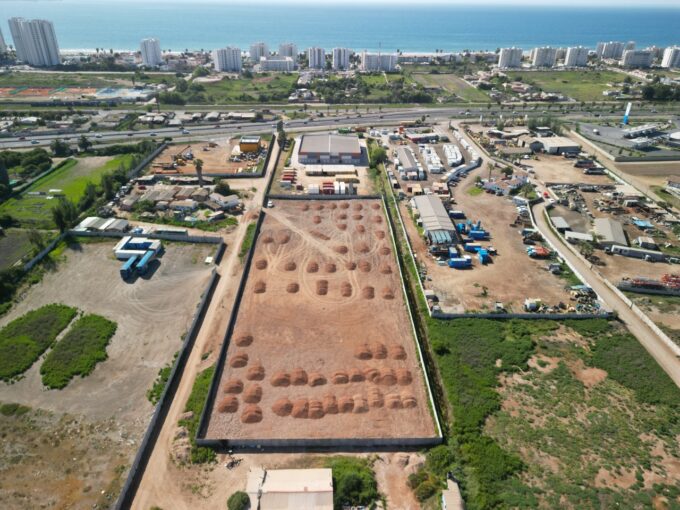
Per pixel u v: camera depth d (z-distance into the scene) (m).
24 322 76.56
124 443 57.53
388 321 78.75
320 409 62.00
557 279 91.25
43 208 116.69
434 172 142.38
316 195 124.62
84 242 100.62
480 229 107.75
